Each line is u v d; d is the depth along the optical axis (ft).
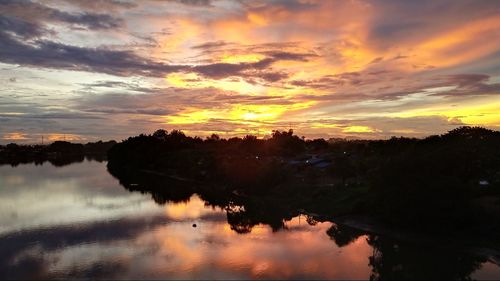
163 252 161.07
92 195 323.78
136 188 371.35
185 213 246.06
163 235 189.16
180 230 200.03
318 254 159.94
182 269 141.08
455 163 226.17
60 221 219.41
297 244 174.60
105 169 626.23
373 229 196.24
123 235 188.65
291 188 298.97
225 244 174.09
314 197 265.54
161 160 550.36
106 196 318.65
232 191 335.67
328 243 176.65
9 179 460.96
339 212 225.35
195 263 147.64
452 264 148.15
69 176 499.51
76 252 160.76
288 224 215.72
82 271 138.92
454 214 172.55
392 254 159.53
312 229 203.82
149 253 159.63
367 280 132.16
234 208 264.52
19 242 175.63
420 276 138.31
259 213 246.68
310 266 145.18
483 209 180.04
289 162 409.90
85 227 204.74
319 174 340.39
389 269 142.31
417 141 427.33
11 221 219.20
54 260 150.61
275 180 318.04
